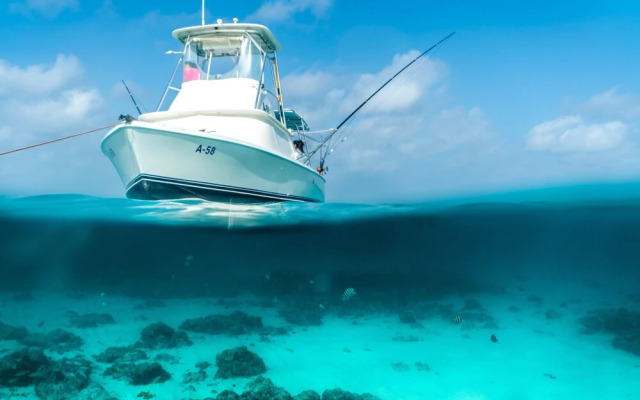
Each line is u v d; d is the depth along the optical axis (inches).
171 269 1099.9
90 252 897.5
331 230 732.0
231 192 465.1
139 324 342.6
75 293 524.7
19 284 671.8
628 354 269.7
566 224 727.1
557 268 1021.8
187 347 277.9
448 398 200.4
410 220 688.4
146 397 192.7
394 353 277.1
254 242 766.5
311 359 261.7
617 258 975.6
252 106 496.4
